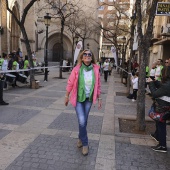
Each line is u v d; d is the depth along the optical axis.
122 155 4.05
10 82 11.09
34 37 32.03
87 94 3.97
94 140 4.68
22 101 8.12
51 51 42.34
